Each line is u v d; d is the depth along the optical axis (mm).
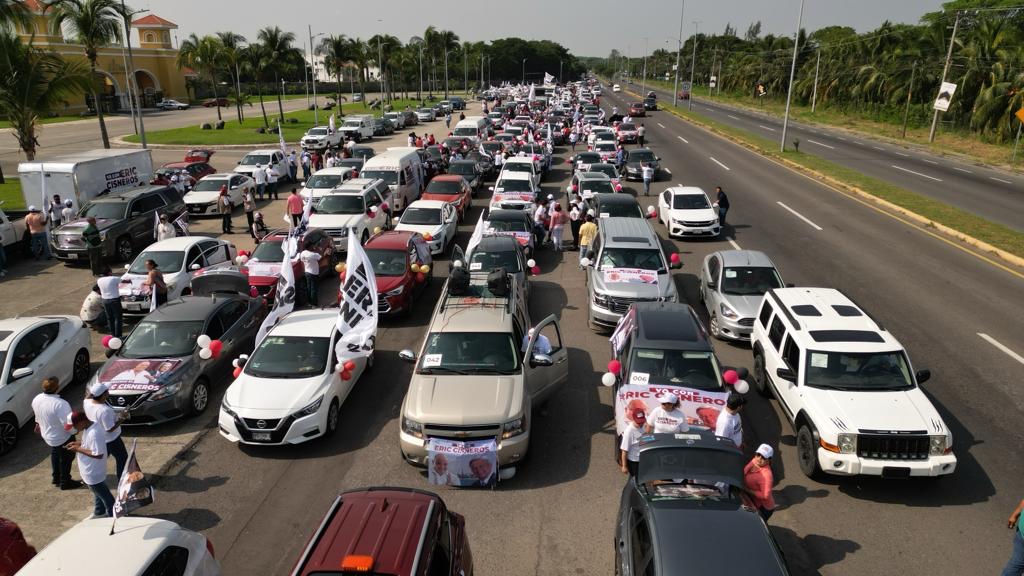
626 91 135375
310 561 5965
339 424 11617
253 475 10102
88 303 15555
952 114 53000
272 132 57688
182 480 9961
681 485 7633
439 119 75875
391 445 10945
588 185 26469
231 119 70875
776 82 93875
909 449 9164
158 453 10727
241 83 108812
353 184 24375
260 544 8516
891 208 27094
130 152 26828
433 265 21172
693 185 32500
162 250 17750
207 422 11828
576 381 13055
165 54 86438
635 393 10289
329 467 10297
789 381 10656
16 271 20766
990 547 8344
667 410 9547
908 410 9516
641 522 7145
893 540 8484
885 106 64688
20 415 11172
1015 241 21359
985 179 34250
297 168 37969
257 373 11391
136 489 7305
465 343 11102
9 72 29516
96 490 8922
